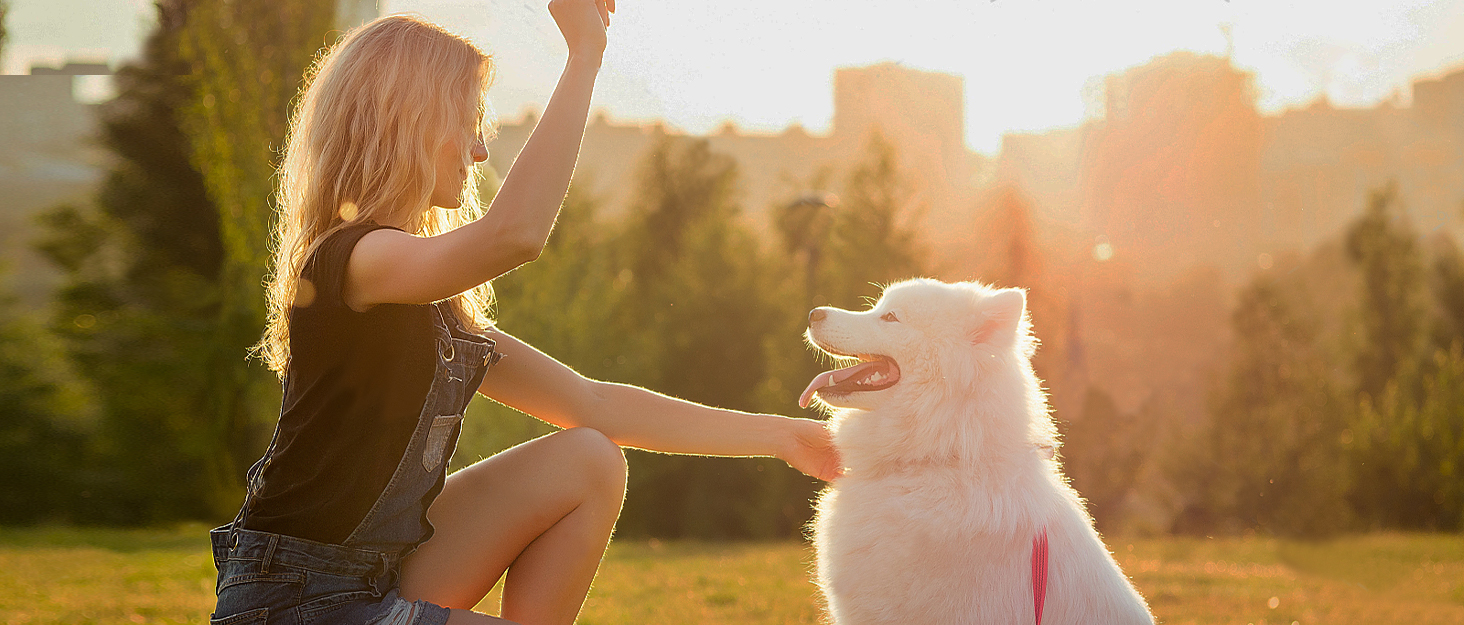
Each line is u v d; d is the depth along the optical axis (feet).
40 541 38.11
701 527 53.42
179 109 57.62
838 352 9.17
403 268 5.43
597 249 61.72
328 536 5.70
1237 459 54.29
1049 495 8.03
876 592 7.93
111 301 58.34
